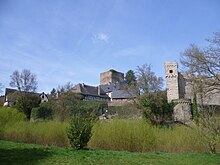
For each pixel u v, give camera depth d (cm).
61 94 6128
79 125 1800
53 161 1203
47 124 2506
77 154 1439
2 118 2931
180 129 2078
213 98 4803
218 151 1812
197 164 1288
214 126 1816
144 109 4247
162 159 1403
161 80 5144
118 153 1581
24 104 5894
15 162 1145
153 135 2031
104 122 2223
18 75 6272
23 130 2570
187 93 5525
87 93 8338
